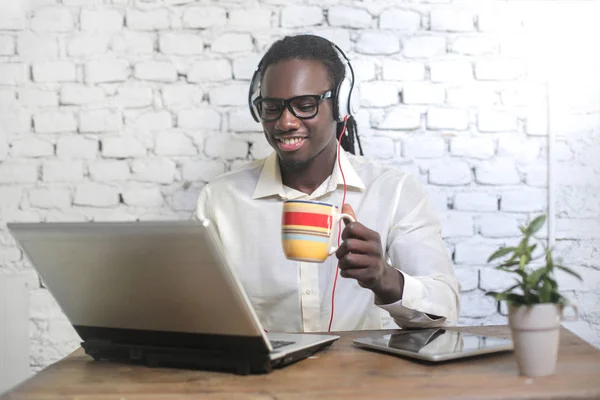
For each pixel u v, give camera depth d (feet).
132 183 6.98
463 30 7.05
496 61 7.05
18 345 6.89
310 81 5.27
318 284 5.69
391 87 7.00
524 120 7.06
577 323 6.98
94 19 6.96
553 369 3.09
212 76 6.98
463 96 7.04
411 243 5.46
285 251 3.81
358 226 3.97
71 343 6.98
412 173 7.02
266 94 5.34
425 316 4.55
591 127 7.02
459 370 3.22
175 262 3.11
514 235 7.02
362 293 5.74
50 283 3.61
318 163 5.75
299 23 6.98
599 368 3.20
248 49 6.98
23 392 3.02
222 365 3.30
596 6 7.02
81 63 6.97
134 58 6.97
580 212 7.03
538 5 7.04
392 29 7.01
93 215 6.97
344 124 5.90
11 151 6.95
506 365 3.31
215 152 6.98
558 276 6.99
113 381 3.20
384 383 3.01
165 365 3.51
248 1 6.97
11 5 6.93
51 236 3.35
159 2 6.97
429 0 7.03
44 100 6.96
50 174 6.96
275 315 5.73
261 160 6.24
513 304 3.07
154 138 6.98
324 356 3.62
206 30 6.98
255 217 5.84
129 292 3.37
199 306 3.22
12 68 6.95
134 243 3.15
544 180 7.05
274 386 3.02
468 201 7.02
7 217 6.94
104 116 6.97
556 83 7.02
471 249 7.00
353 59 6.98
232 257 5.85
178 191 6.98
